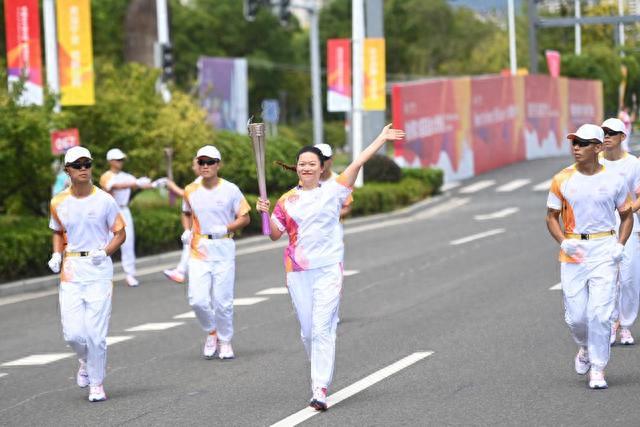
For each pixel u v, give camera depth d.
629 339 17.97
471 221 45.97
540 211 49.44
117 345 20.03
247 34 162.25
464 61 166.62
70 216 15.54
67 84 35.62
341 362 17.19
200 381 16.30
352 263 32.22
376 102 51.12
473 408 13.65
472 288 25.47
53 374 17.69
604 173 14.80
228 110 90.56
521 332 19.25
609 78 103.00
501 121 77.62
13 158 33.66
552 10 136.62
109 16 124.31
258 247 39.56
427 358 17.19
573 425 12.62
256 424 13.32
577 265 14.88
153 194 58.44
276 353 18.41
